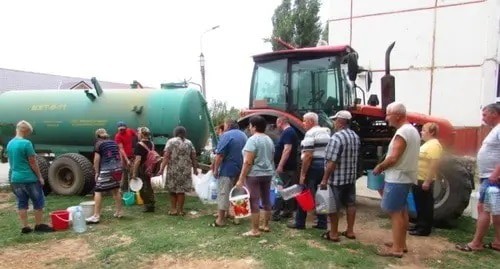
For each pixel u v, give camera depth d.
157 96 8.96
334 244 5.31
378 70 15.85
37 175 6.01
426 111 14.96
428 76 14.86
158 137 8.82
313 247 5.15
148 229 6.04
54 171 8.86
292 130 6.29
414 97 15.20
